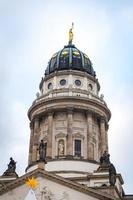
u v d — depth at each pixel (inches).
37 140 4111.7
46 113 4175.7
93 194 2893.7
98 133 4197.8
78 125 4084.6
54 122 4109.3
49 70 4613.7
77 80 4402.1
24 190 3002.0
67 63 4527.6
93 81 4510.3
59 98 4128.9
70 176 3671.3
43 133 4146.2
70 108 4082.2
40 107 4220.0
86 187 2915.8
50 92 4281.5
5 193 3024.1
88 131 4023.1
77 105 4116.6
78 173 3710.6
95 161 3892.7
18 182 3029.0
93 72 4628.4
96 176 3484.3
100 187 3026.6
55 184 2972.4
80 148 3978.8
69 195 2915.8
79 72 4431.6
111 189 2942.9
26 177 3024.1
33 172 3024.1
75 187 2935.5
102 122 4217.5
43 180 2997.0
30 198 2878.9
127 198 3565.5
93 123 4190.5
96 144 4119.1
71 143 3905.0
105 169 3531.0
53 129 4067.4
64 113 4133.9
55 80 4402.1
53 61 4638.3
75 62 4537.4
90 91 4382.4
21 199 2972.4
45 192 2942.9
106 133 4269.2
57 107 4111.7
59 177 2974.9
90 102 4165.8
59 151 3949.3
